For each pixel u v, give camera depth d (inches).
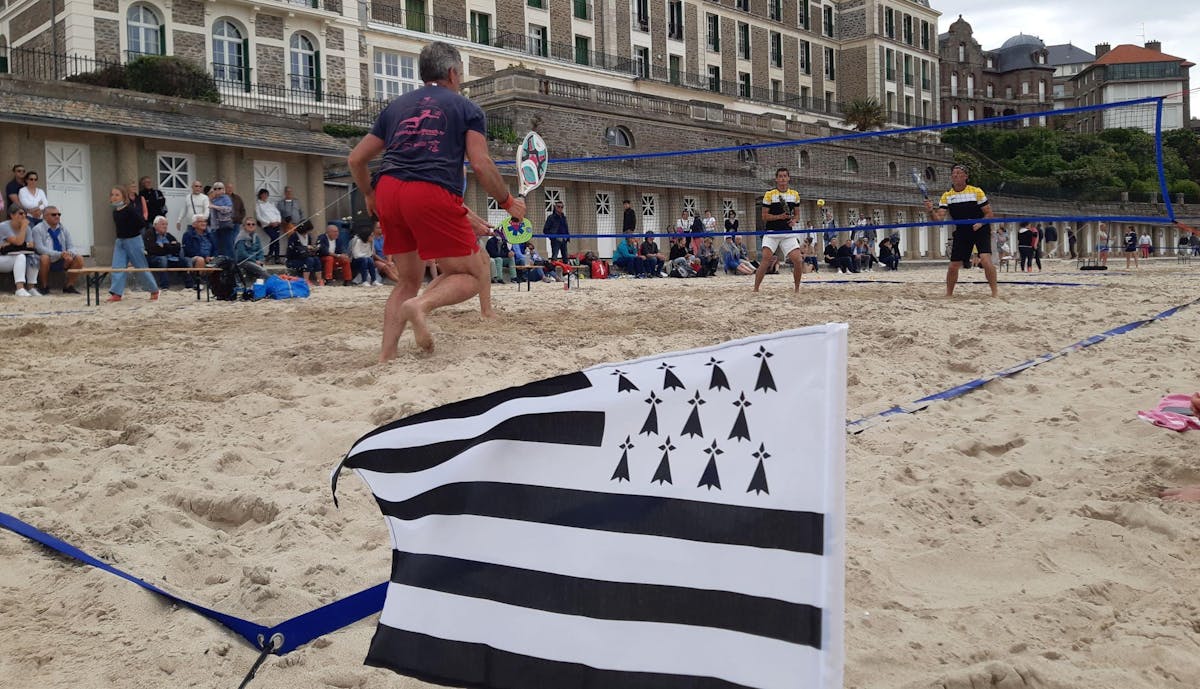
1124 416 198.5
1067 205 2089.1
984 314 382.6
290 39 1413.6
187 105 866.8
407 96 246.5
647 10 2140.7
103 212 811.4
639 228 1421.0
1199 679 95.5
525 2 1867.6
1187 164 2127.2
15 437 184.4
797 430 63.3
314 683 93.4
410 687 92.1
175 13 1286.9
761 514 63.6
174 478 157.6
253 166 901.2
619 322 346.6
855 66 2738.7
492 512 76.4
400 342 277.1
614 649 67.9
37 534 128.6
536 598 72.3
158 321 393.1
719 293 553.6
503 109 1355.8
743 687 62.1
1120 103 420.5
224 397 219.5
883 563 123.3
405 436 84.0
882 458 170.2
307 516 138.8
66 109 778.8
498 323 331.0
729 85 2336.4
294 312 420.5
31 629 104.8
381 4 1608.0
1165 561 126.0
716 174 1565.0
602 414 73.0
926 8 2896.2
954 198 485.7
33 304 542.9
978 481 158.2
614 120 1461.6
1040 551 127.5
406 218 241.6
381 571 121.0
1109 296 487.5
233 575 121.8
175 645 100.9
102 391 225.3
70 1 1203.9
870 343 296.7
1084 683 94.0
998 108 4141.2
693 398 68.6
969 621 108.3
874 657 97.7
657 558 67.5
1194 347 291.6
